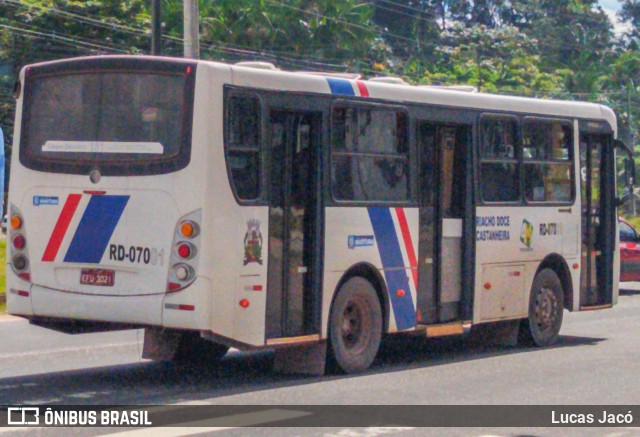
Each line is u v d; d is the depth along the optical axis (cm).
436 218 1248
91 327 1057
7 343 1347
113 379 1075
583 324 1709
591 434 858
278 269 1049
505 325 1399
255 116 1023
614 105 5600
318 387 1044
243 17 4347
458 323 1268
